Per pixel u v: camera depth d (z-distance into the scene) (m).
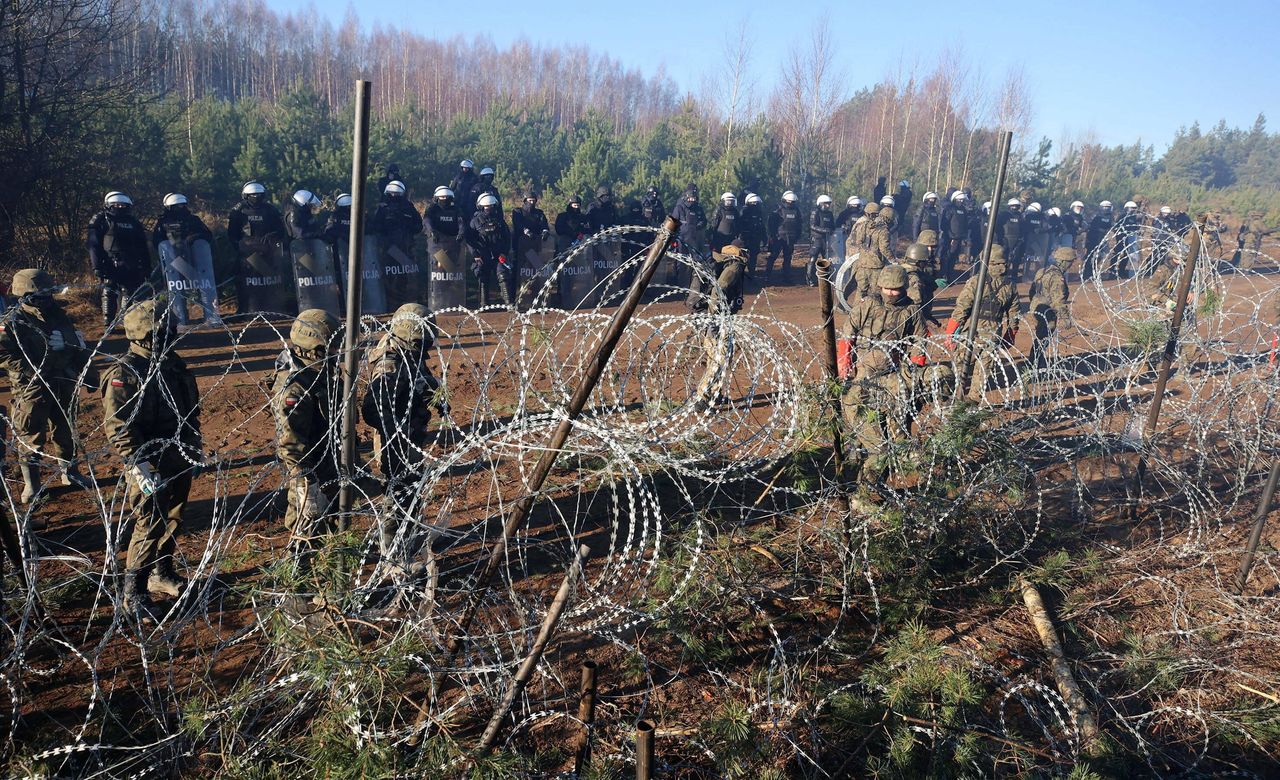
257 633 4.15
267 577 3.46
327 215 15.20
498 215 12.98
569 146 23.78
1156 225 23.00
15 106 13.18
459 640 3.41
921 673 3.76
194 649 4.05
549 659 4.04
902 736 3.45
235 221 11.51
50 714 3.55
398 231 12.60
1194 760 3.56
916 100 41.66
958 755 3.27
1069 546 5.49
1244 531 5.75
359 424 6.90
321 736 2.98
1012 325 9.19
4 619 3.45
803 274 19.06
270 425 7.47
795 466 4.71
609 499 5.85
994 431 5.16
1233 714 3.71
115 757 3.28
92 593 4.54
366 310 12.34
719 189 20.30
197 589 4.49
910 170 32.09
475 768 2.91
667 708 3.72
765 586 4.68
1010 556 4.96
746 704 3.74
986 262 6.41
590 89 81.56
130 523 5.19
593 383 2.89
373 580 3.43
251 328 11.23
